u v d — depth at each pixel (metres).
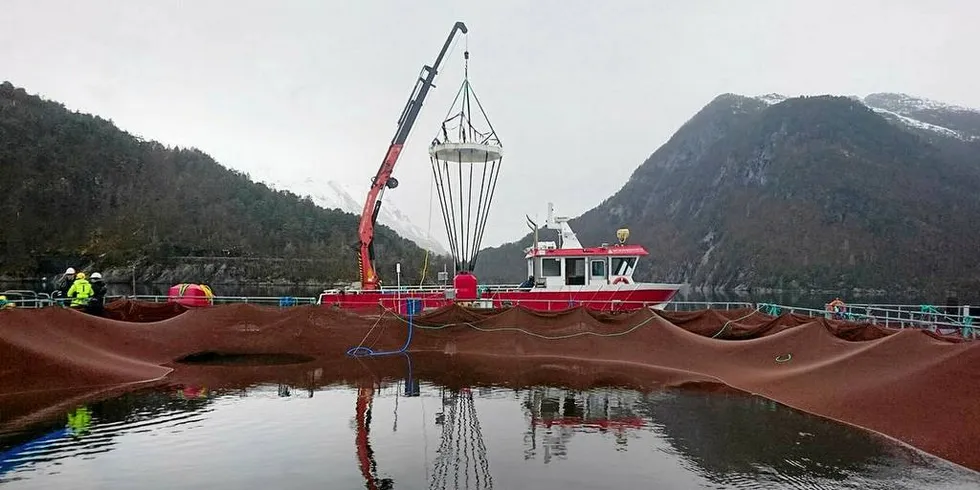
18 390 9.34
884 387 7.79
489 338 14.12
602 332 13.55
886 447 6.59
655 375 11.34
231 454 6.30
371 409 8.47
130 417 7.88
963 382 6.89
